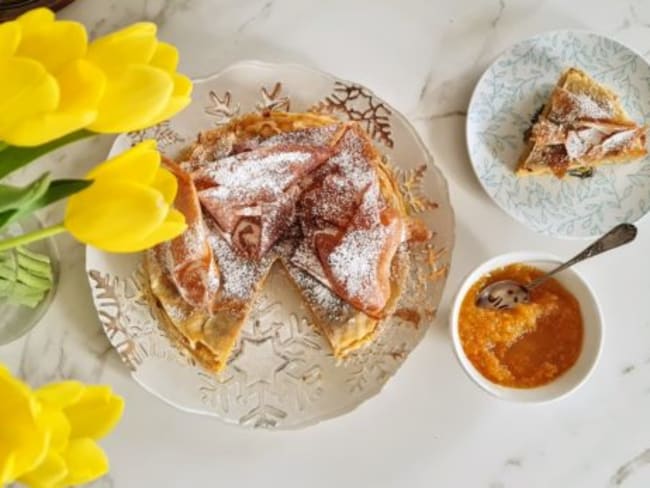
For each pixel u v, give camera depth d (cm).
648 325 70
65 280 67
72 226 37
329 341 67
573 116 68
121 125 34
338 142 67
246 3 69
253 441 68
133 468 67
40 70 31
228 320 66
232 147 67
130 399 67
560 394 65
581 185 69
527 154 68
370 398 66
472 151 68
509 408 69
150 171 38
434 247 67
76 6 68
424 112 70
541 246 69
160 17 68
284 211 67
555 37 69
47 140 34
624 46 69
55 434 33
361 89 66
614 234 65
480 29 70
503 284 67
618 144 68
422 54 69
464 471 69
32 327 66
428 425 69
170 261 65
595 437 70
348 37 69
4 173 39
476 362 67
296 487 68
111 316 65
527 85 69
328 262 66
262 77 66
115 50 33
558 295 67
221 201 66
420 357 69
